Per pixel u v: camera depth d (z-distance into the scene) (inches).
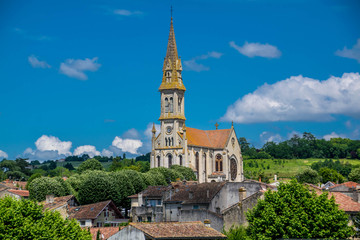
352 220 4618.6
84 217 6087.6
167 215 5698.8
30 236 3841.0
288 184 4485.7
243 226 4820.4
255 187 5541.3
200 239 3924.7
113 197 7795.3
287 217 4239.7
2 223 3843.5
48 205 5546.3
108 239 3969.0
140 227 3927.2
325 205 4276.6
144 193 6697.8
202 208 5388.8
